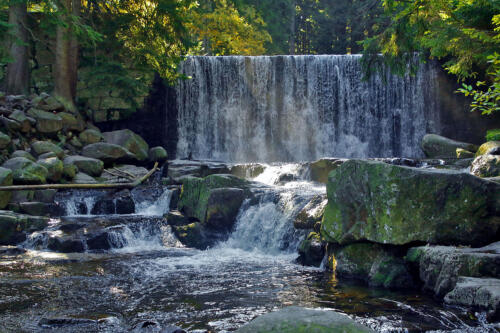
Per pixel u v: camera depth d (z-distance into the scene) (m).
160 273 8.28
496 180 8.29
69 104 19.58
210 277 7.91
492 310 5.10
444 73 23.11
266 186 12.47
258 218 11.05
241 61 24.28
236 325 5.29
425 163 15.23
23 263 9.20
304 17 45.53
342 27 41.16
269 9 39.62
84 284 7.40
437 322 5.21
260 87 24.41
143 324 5.15
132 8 22.12
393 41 15.01
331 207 8.30
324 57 24.30
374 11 34.69
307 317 3.10
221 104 24.16
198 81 23.89
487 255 5.90
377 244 7.49
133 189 14.95
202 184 12.23
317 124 24.39
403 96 23.77
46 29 19.91
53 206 13.35
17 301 6.35
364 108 24.12
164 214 12.95
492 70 12.90
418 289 6.82
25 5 19.28
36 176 14.01
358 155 24.09
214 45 34.09
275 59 24.38
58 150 16.70
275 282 7.47
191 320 5.49
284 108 24.41
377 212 7.39
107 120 21.50
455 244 6.90
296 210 10.34
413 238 7.03
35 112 17.72
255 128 24.39
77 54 20.62
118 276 8.02
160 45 22.09
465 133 23.16
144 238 11.83
